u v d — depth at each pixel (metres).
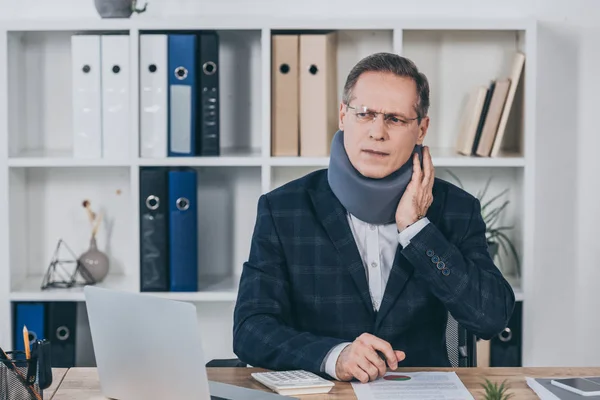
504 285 2.00
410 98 1.97
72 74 2.88
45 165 2.82
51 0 2.98
